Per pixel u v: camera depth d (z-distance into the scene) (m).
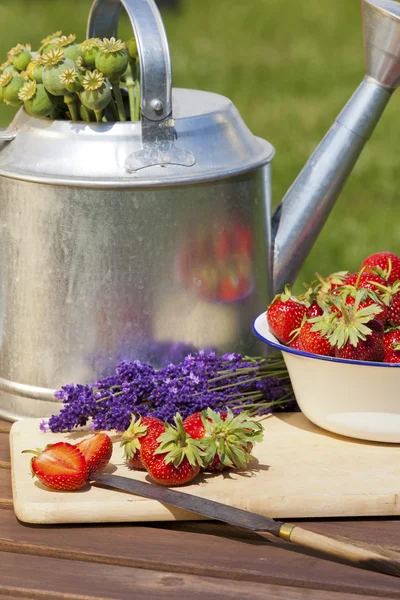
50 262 1.33
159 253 1.33
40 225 1.32
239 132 1.43
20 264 1.36
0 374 1.44
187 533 1.09
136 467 1.20
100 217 1.30
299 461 1.22
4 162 1.37
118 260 1.32
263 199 1.44
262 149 1.49
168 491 1.11
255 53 6.50
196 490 1.13
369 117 1.47
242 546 1.05
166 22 7.67
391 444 1.27
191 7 8.30
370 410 1.23
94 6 1.48
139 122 1.33
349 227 3.54
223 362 1.38
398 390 1.21
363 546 0.98
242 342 1.45
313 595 0.96
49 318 1.36
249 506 1.12
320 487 1.14
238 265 1.40
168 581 0.98
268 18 7.83
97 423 1.29
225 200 1.36
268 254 1.48
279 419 1.36
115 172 1.30
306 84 5.64
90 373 1.37
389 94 1.47
